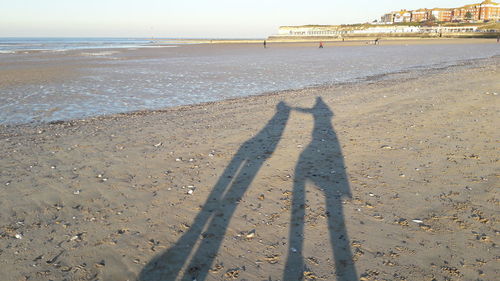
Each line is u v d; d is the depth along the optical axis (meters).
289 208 4.84
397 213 4.61
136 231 4.37
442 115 9.45
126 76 22.42
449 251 3.80
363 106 11.21
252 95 15.14
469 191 5.11
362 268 3.59
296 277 3.50
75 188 5.64
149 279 3.53
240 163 6.58
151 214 4.77
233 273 3.58
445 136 7.67
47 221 4.65
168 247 4.04
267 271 3.60
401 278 3.43
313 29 171.00
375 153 6.84
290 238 4.15
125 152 7.42
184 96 15.29
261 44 97.12
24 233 4.37
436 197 4.99
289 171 6.12
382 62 30.89
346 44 82.75
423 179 5.58
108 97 15.14
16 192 5.53
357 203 4.91
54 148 7.86
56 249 4.03
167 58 40.50
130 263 3.77
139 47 76.94
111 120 10.87
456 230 4.18
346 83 17.88
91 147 7.87
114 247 4.05
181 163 6.66
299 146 7.45
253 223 4.49
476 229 4.18
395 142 7.44
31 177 6.14
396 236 4.11
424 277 3.43
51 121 10.98
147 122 10.35
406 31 137.75
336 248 3.93
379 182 5.54
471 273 3.46
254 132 8.73
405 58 35.00
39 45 86.38
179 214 4.76
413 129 8.32
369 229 4.27
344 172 5.99
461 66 24.27
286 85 17.98
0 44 94.06
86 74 23.42
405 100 11.80
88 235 4.30
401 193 5.14
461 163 6.15
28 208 5.00
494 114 9.26
